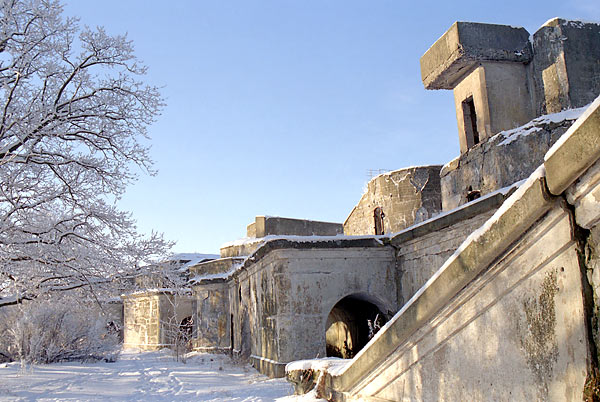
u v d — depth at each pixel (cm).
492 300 419
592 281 336
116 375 1736
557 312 361
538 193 357
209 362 2219
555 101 1179
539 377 375
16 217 1267
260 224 2461
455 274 442
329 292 1445
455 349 464
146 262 1443
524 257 387
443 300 461
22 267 1265
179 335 2872
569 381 349
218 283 2627
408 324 507
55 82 1316
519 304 394
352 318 1909
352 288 1458
